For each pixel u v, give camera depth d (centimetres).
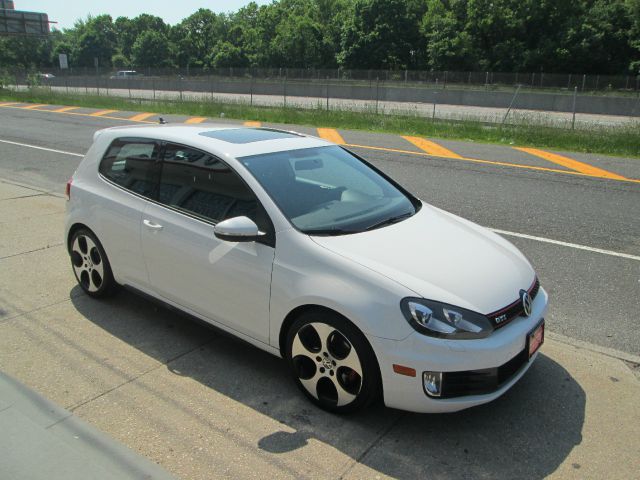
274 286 348
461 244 376
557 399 362
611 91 3803
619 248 668
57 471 283
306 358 346
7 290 512
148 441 313
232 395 361
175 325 457
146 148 446
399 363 304
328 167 437
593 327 470
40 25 5794
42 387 363
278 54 8494
